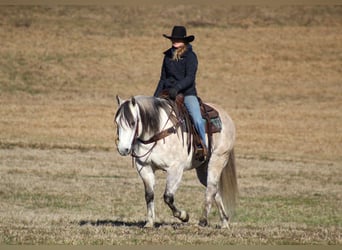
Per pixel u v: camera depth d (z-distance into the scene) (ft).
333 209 58.23
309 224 48.65
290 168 88.28
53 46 183.62
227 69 174.81
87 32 195.00
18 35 188.75
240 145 111.75
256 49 187.42
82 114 134.00
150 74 171.53
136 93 158.30
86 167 82.07
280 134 122.01
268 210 56.39
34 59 173.47
